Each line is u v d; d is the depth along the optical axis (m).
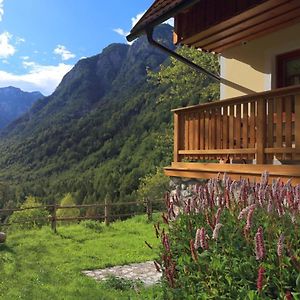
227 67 9.30
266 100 5.80
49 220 14.25
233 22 7.20
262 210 3.30
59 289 7.00
